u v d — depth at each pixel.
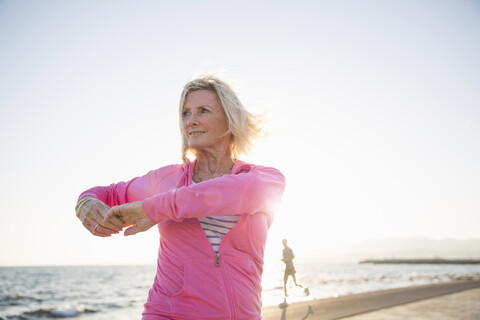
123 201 1.40
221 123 1.38
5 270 141.12
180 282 1.22
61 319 14.88
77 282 62.72
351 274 71.94
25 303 27.12
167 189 1.34
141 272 115.75
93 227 1.12
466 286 19.20
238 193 1.08
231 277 1.21
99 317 15.27
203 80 1.38
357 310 9.32
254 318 1.27
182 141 1.46
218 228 1.25
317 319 7.82
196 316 1.18
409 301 11.72
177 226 1.24
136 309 18.77
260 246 1.30
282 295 19.00
